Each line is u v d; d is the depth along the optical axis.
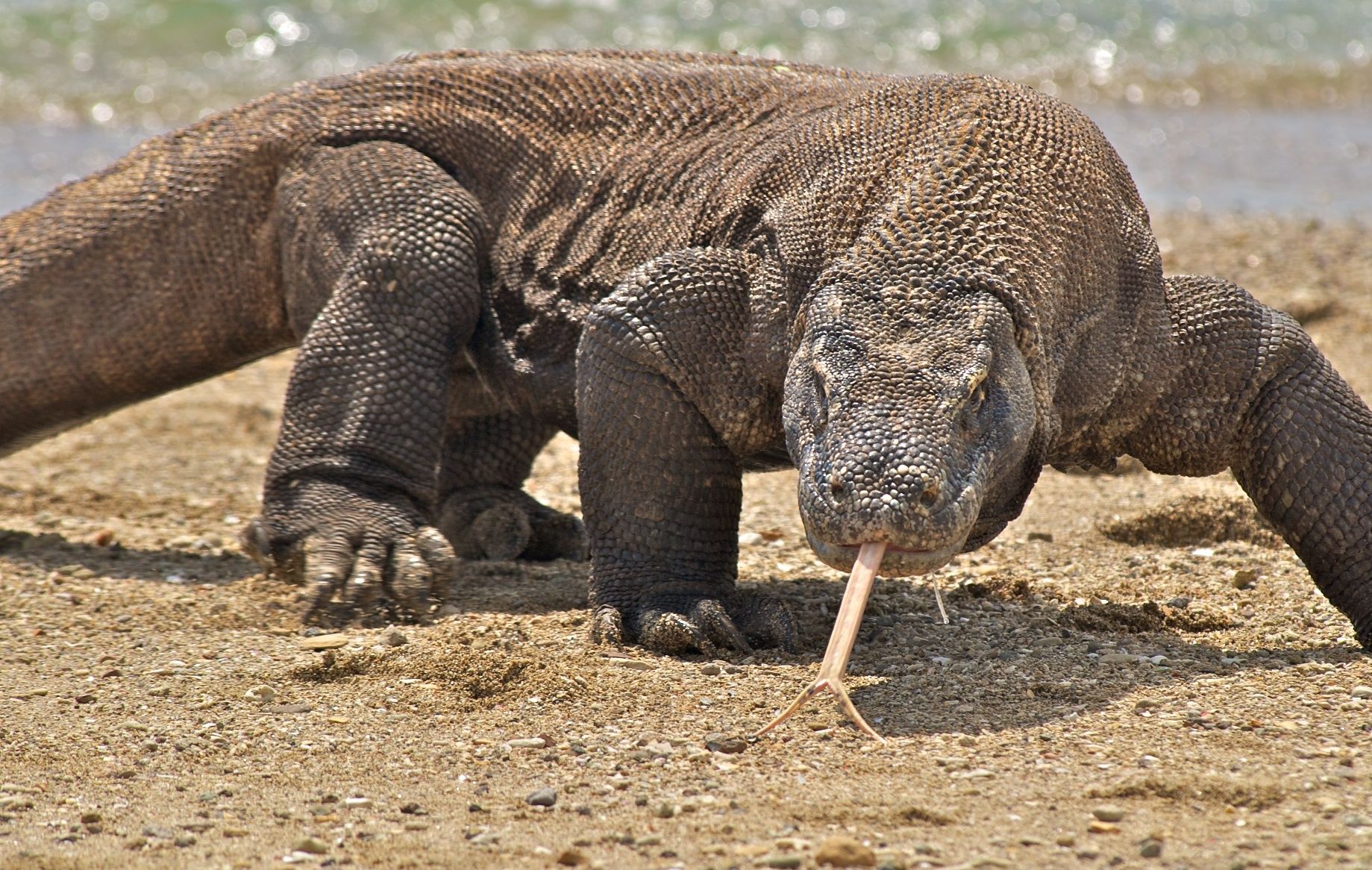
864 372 17.28
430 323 24.62
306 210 25.81
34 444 29.08
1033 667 19.42
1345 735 16.69
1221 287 21.16
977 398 17.25
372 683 19.89
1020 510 19.17
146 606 24.22
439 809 15.73
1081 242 19.73
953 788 15.62
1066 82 92.06
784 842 14.40
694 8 99.62
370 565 23.75
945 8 101.75
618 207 24.11
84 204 27.59
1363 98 89.44
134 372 27.72
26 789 16.52
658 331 20.89
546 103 25.62
